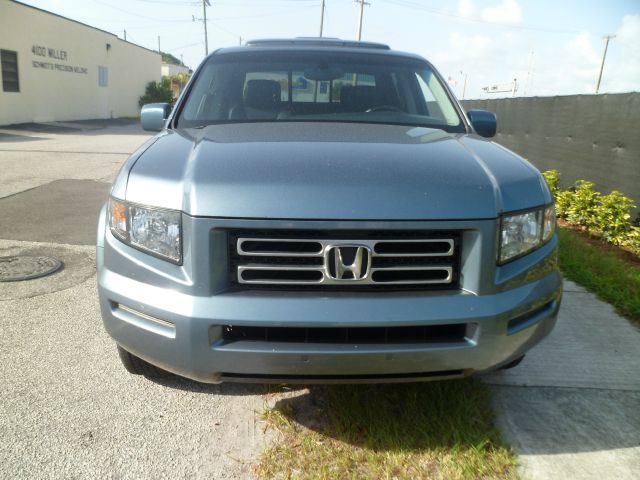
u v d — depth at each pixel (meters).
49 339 3.40
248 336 2.09
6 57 20.55
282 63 3.58
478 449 2.36
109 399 2.77
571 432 2.57
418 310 2.05
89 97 27.80
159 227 2.14
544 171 8.78
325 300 2.04
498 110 10.93
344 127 2.94
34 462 2.30
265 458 2.34
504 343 2.18
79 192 8.06
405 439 2.45
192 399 2.79
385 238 2.06
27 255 5.04
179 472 2.27
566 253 5.36
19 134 18.41
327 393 2.84
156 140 2.77
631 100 6.53
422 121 3.28
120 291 2.22
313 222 2.01
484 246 2.11
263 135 2.67
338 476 2.22
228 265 2.09
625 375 3.11
